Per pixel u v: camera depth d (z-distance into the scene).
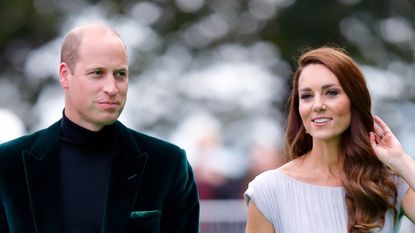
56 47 32.91
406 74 32.16
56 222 9.39
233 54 32.81
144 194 9.73
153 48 32.50
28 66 33.06
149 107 32.00
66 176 9.52
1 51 32.97
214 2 33.31
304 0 32.16
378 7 32.31
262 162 19.52
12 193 9.55
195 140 20.89
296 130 10.18
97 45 9.26
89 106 9.27
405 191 9.88
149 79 32.16
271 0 32.97
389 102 31.69
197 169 19.27
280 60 32.12
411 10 32.53
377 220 9.72
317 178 9.94
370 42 32.12
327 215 9.77
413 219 9.85
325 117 9.70
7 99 32.81
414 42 32.50
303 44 31.94
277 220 9.91
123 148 9.66
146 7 33.16
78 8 32.84
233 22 32.97
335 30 32.09
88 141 9.57
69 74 9.38
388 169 9.95
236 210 17.98
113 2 32.81
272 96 31.62
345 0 32.44
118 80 9.32
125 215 9.52
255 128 31.44
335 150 9.93
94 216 9.45
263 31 32.72
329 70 9.72
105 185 9.55
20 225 9.52
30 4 32.66
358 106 9.80
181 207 10.04
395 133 31.50
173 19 33.06
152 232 9.72
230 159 19.91
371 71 31.86
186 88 32.31
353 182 9.76
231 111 31.75
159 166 9.83
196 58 32.69
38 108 32.81
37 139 9.67
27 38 33.06
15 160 9.60
